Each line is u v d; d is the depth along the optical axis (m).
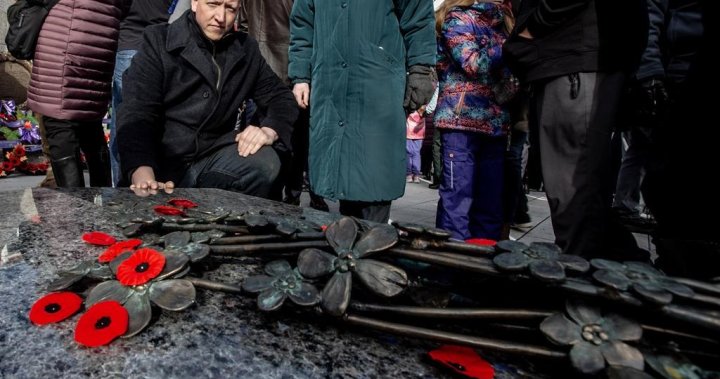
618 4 1.19
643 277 0.47
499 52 1.90
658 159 1.25
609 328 0.45
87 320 0.53
